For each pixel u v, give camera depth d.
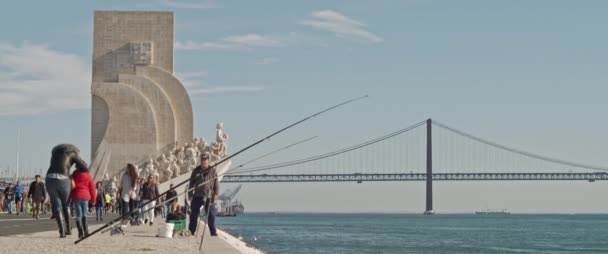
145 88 58.47
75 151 19.25
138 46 58.88
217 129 54.84
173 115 58.38
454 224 132.00
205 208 20.53
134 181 27.39
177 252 16.47
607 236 78.88
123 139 57.94
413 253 43.19
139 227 27.20
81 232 19.22
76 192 19.16
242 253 16.31
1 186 73.38
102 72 58.97
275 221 145.38
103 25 59.16
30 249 15.66
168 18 59.25
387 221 157.88
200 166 20.73
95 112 58.38
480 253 45.66
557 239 70.75
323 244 49.84
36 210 33.09
